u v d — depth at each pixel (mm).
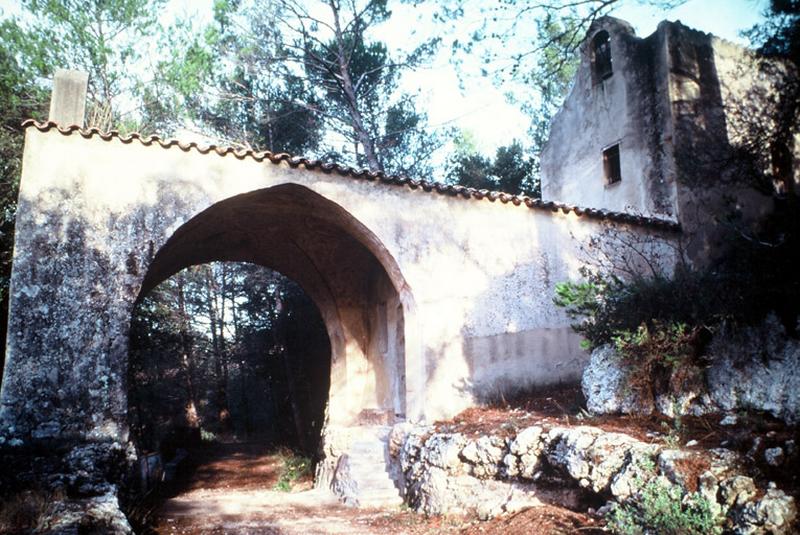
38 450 6766
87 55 13477
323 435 12883
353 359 12859
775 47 8328
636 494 4832
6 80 12477
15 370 6895
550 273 9992
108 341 7336
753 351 5172
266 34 16641
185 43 14852
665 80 12070
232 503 9938
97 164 7734
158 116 15336
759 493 4133
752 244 8672
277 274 18391
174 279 22609
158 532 7426
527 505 6270
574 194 14172
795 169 12016
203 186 8250
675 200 11531
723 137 12289
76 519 5320
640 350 6172
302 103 17016
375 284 12867
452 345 9109
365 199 9109
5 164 12039
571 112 14539
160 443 17984
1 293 11195
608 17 13500
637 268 9539
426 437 8242
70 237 7414
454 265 9398
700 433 5156
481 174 20219
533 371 9516
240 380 30719
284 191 8961
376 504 8781
